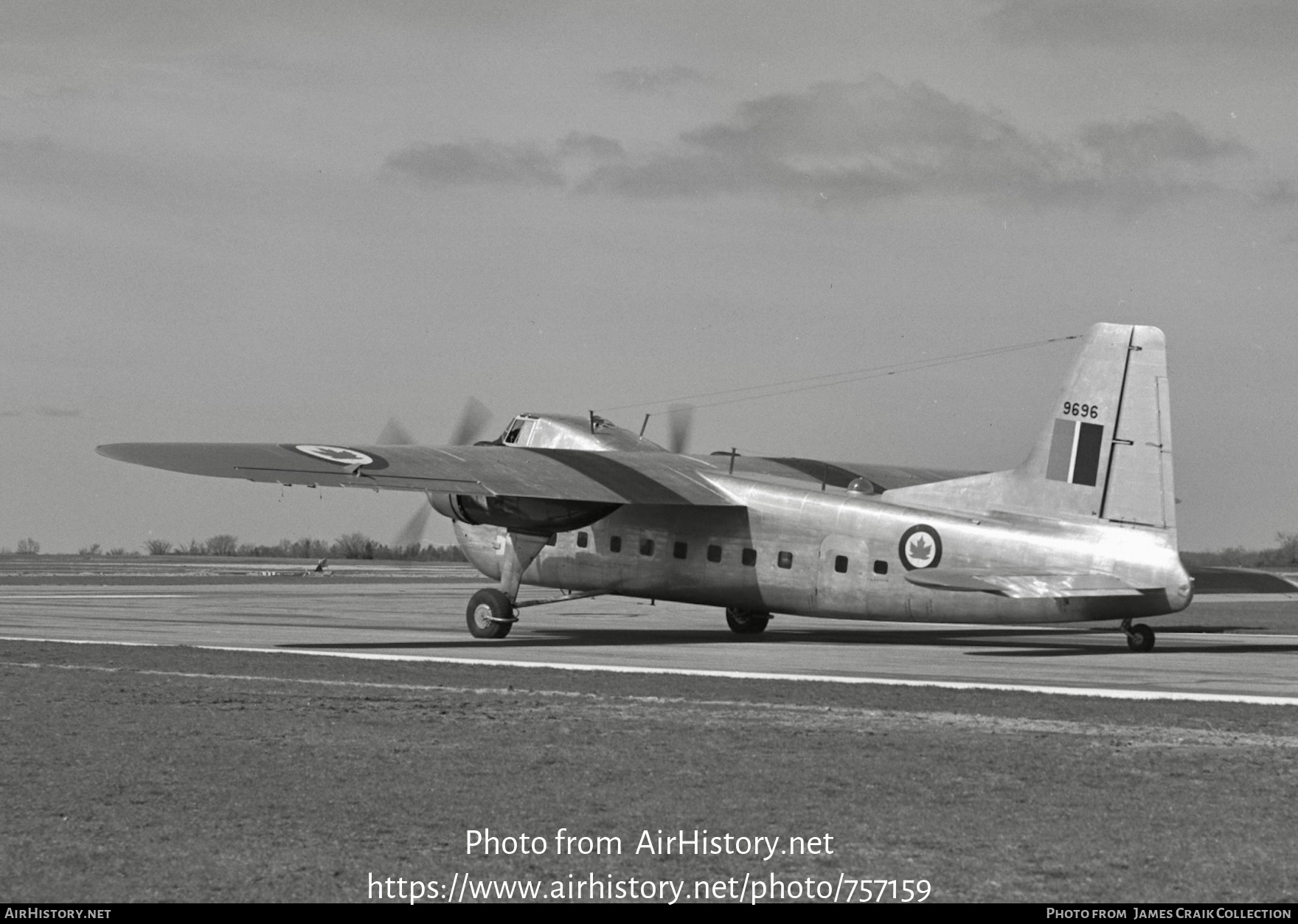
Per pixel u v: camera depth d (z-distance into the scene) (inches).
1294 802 839.1
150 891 658.2
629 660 1742.1
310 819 794.2
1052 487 1831.9
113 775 908.6
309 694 1321.4
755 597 2064.5
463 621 2603.3
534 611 3137.3
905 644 2069.4
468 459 1998.0
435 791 868.6
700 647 1985.7
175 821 786.8
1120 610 1781.5
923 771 932.6
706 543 2096.5
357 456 1924.2
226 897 650.2
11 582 4753.9
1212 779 908.6
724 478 2114.9
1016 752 1003.9
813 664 1696.6
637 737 1071.0
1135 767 948.0
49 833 759.7
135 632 2237.9
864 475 2261.3
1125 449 1782.7
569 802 840.9
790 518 2027.6
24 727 1101.1
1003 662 1729.8
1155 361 1779.0
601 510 2143.2
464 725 1127.6
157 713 1182.3
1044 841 749.9
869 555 1951.3
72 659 1670.8
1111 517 1786.4
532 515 2116.1
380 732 1086.4
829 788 880.9
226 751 995.3
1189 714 1202.0
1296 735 1087.6
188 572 6023.6
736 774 924.6
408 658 1731.1
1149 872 690.8
